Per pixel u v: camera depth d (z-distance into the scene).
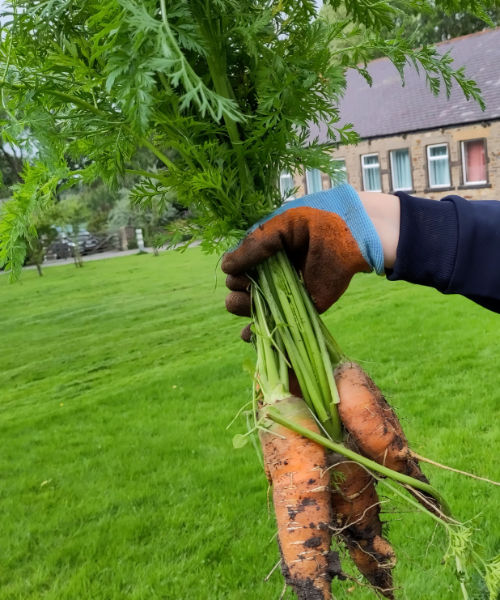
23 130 1.49
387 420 1.76
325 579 1.60
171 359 8.89
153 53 1.10
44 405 7.54
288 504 1.63
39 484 4.94
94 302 15.32
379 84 22.69
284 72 1.60
